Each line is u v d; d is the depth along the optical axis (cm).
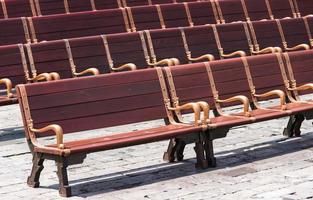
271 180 1566
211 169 1697
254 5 3344
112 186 1559
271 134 2133
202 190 1497
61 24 2736
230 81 1972
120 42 2489
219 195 1450
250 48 2812
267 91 2067
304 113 1955
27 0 3083
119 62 2469
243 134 2145
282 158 1798
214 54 2708
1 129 2300
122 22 2900
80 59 2377
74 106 1652
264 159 1792
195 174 1648
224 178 1598
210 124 1703
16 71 2241
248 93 2012
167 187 1534
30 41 2656
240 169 1684
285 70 2138
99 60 2422
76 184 1586
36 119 1580
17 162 1839
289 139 2052
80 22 2786
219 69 1955
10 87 2084
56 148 1472
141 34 2547
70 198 1457
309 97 2731
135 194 1479
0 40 2598
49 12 3138
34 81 2244
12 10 3031
